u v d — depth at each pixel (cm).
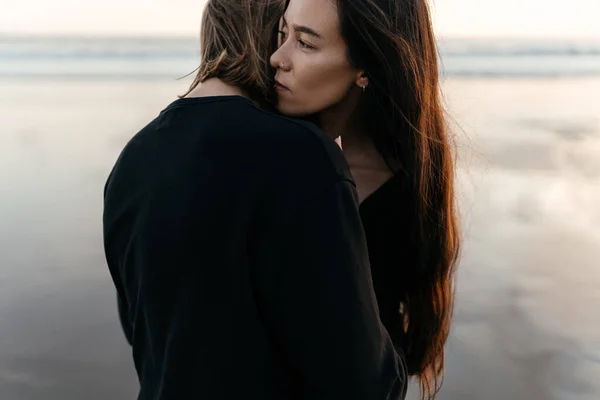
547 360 300
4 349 308
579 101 1069
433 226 111
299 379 77
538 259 414
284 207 70
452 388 273
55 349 309
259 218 71
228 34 83
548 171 622
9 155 670
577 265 410
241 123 73
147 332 80
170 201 74
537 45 1850
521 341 316
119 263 85
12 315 342
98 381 283
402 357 106
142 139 80
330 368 72
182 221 73
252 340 73
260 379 74
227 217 71
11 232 459
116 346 313
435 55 100
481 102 1013
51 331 326
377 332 76
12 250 429
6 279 386
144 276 77
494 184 554
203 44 88
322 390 74
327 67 85
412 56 90
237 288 72
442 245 113
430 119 103
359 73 88
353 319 71
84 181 587
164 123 78
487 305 355
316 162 70
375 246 109
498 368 291
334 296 70
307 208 69
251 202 71
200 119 75
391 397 80
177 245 73
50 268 403
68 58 1581
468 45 1870
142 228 77
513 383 280
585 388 277
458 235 125
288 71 85
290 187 70
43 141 736
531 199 526
